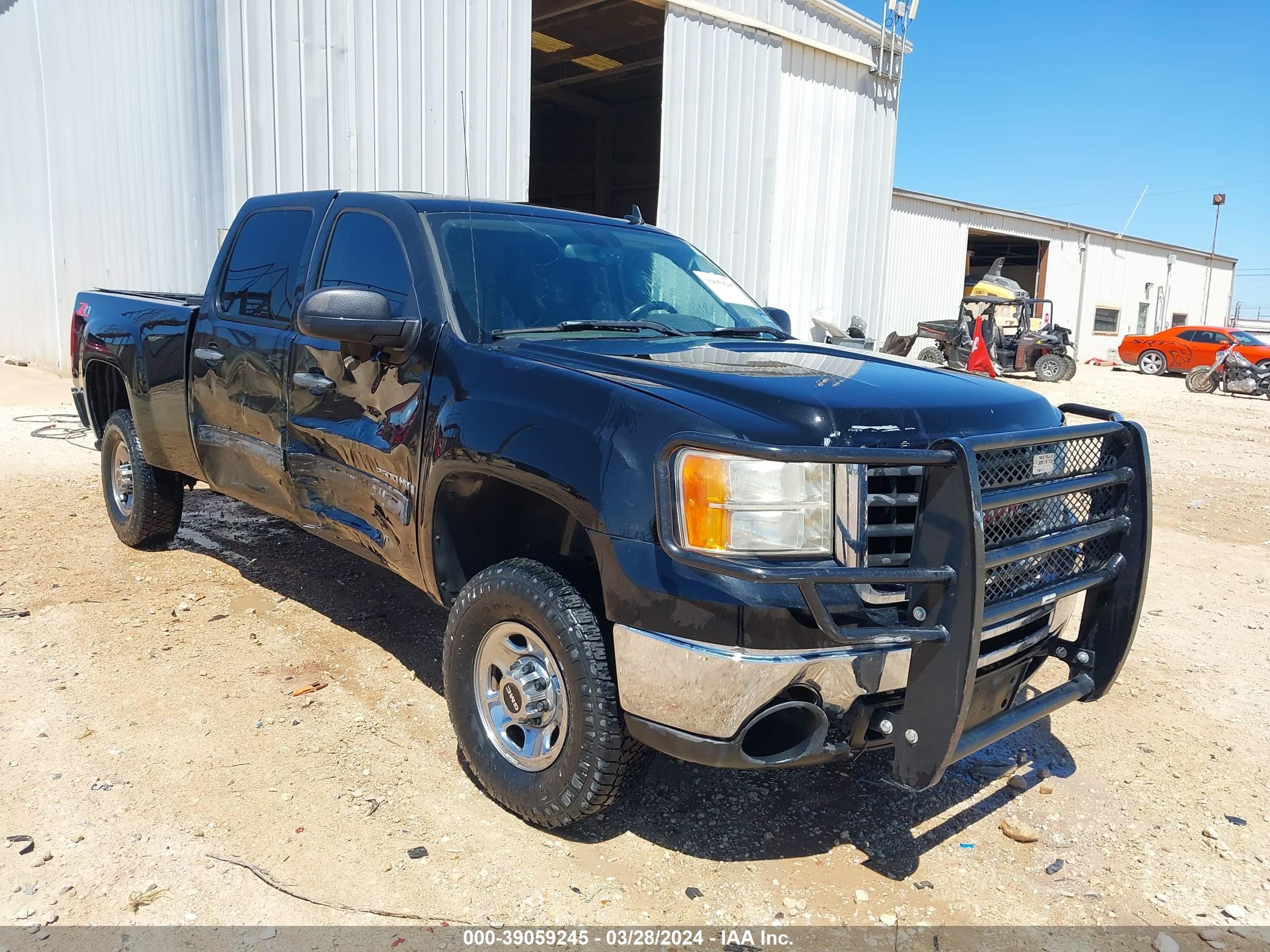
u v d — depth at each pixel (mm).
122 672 3873
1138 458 3051
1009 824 3084
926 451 2396
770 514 2447
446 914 2537
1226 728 3967
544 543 3299
